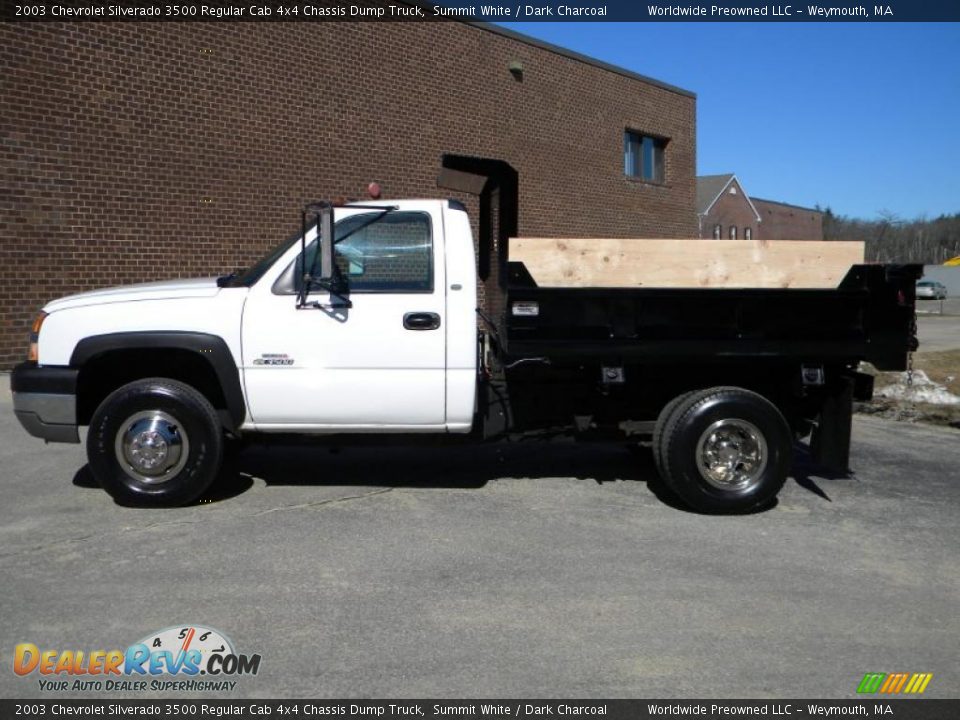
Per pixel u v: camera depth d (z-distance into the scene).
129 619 3.93
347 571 4.55
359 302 5.52
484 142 16.92
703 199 48.78
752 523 5.52
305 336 5.51
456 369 5.57
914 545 5.10
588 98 19.45
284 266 5.57
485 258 7.13
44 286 11.13
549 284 5.62
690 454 5.58
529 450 7.58
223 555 4.77
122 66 11.62
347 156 14.38
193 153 12.41
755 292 5.51
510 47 17.38
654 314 5.53
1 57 10.54
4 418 8.60
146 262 12.04
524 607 4.11
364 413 5.58
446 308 5.55
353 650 3.65
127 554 4.77
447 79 16.05
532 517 5.57
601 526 5.40
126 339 5.44
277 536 5.11
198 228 12.54
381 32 14.80
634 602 4.18
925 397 10.30
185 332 5.46
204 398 5.59
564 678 3.43
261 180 13.22
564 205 19.06
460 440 5.97
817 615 4.06
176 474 5.54
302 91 13.66
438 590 4.31
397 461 7.08
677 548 4.99
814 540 5.18
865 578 4.55
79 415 5.71
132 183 11.84
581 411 5.98
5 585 4.31
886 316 5.59
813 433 5.95
